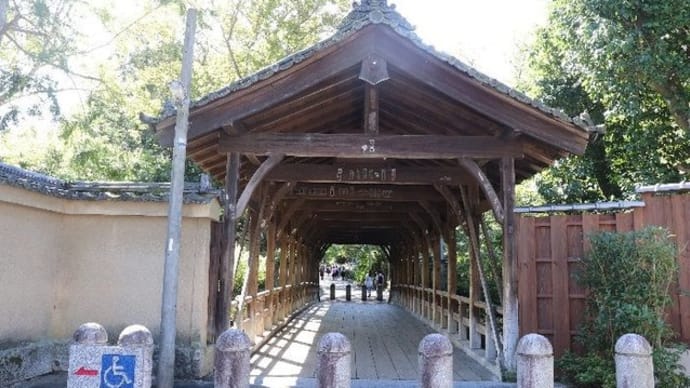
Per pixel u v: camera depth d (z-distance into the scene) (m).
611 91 10.20
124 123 15.20
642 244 5.34
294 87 5.74
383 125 7.65
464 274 12.19
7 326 5.27
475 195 7.63
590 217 6.13
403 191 9.30
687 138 10.03
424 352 3.48
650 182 10.64
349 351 3.47
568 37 10.55
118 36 12.09
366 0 5.99
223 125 5.75
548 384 3.51
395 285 20.69
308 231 14.52
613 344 5.33
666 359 5.05
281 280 11.80
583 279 5.65
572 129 5.76
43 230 5.78
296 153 6.19
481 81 5.64
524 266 6.12
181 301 5.85
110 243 6.05
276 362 7.03
